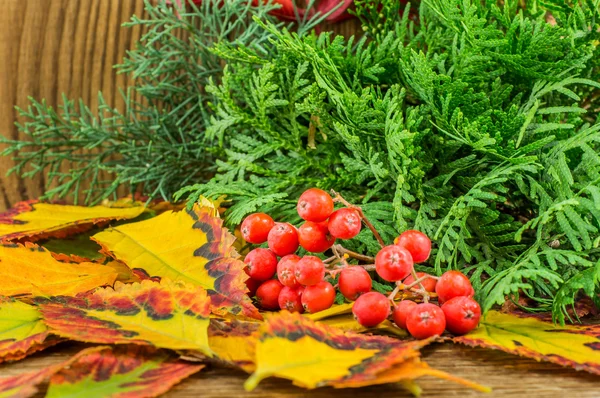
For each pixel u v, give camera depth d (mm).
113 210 448
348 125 382
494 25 369
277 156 418
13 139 489
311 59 385
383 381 299
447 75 379
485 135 353
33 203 457
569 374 321
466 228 376
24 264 375
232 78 418
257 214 369
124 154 469
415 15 450
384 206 386
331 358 308
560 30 370
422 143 387
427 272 378
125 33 485
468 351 334
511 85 379
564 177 356
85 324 334
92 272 382
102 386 308
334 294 353
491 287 350
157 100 482
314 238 355
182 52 457
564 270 369
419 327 332
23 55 485
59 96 488
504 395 311
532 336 334
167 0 460
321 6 455
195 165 464
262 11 432
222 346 330
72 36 485
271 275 368
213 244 372
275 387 313
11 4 482
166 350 327
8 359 328
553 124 362
